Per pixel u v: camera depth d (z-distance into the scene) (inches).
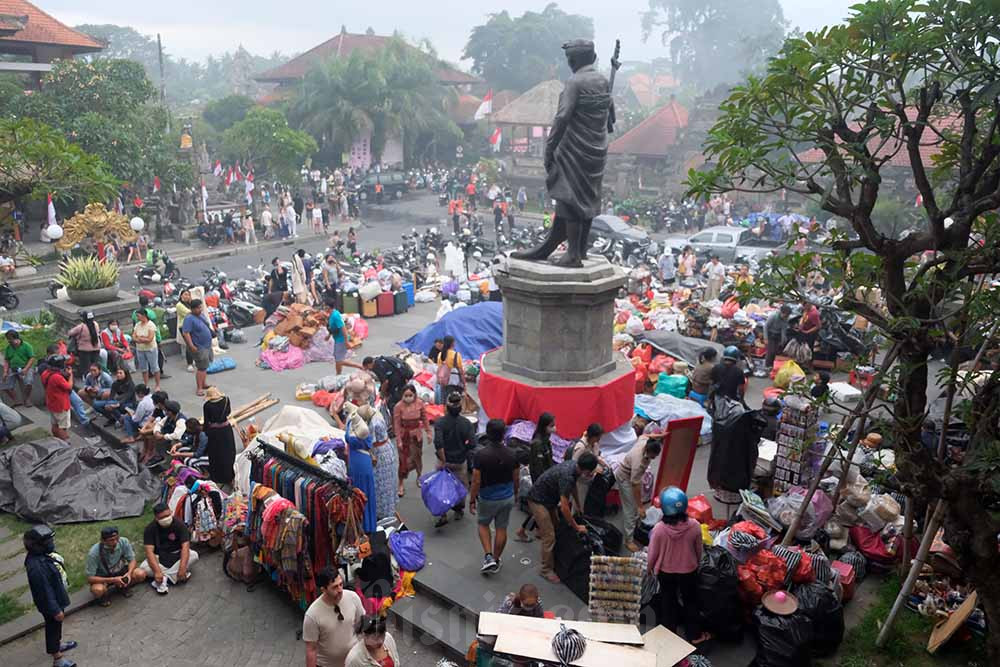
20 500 412.2
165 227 1382.9
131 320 676.1
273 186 1782.7
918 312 263.3
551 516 332.8
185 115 2827.3
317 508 316.5
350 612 266.5
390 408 476.4
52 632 292.8
